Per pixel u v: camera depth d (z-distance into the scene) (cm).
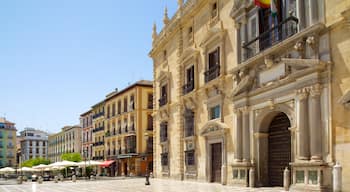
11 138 12075
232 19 2372
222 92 2448
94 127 7888
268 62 1898
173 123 3344
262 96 1994
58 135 10994
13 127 12206
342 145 1477
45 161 8975
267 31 1947
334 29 1541
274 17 1967
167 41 3559
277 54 1869
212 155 2625
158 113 3756
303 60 1623
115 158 6462
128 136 5991
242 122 2183
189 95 2942
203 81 2766
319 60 1562
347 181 1442
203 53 2755
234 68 2241
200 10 2852
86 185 3088
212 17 2658
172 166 3331
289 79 1752
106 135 7038
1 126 11906
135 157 5734
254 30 2136
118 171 6362
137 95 5859
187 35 3111
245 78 2095
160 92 3728
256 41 2083
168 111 3459
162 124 3609
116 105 6662
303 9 1708
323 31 1586
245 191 1767
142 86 5900
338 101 1420
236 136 2208
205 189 2017
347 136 1457
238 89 2145
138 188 2377
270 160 2053
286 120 1934
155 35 4003
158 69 3856
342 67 1498
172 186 2392
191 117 2964
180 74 3181
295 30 1758
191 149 2922
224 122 2423
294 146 1731
